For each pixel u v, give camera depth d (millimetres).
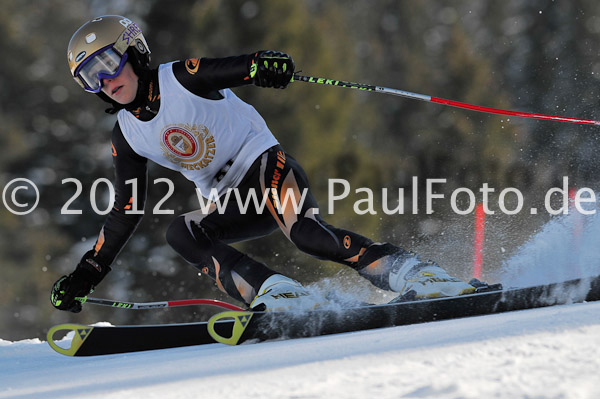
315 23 44188
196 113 8945
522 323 6332
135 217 9641
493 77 69625
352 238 8773
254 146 9414
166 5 47875
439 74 68125
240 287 8984
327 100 40875
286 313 7844
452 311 7809
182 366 6605
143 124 9039
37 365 8703
